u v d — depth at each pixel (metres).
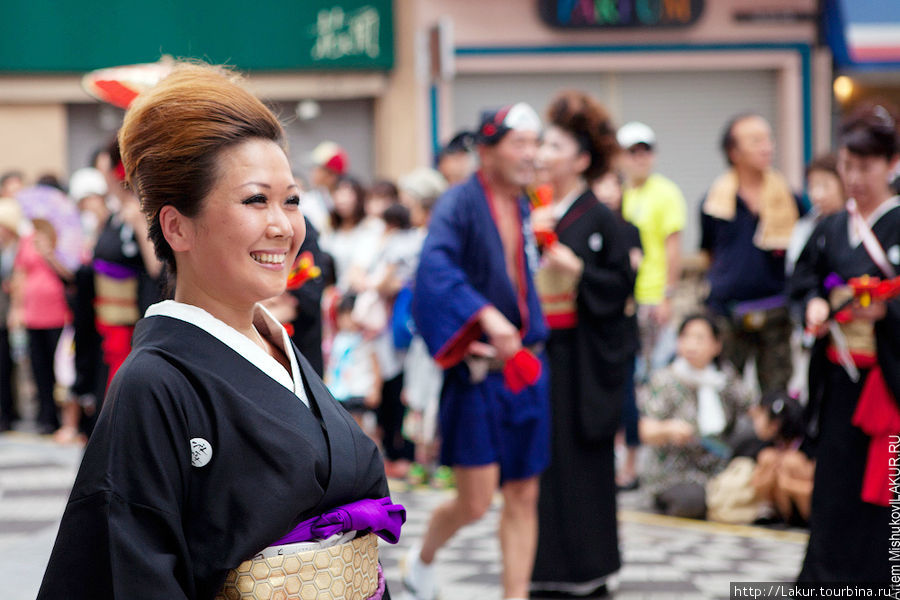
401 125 18.28
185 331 2.44
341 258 10.58
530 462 5.80
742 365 9.93
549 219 6.31
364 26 18.08
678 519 8.57
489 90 18.02
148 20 17.98
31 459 10.36
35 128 17.95
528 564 5.88
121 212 6.43
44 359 11.94
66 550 2.31
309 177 14.80
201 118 2.41
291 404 2.47
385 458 10.07
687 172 18.44
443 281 5.61
